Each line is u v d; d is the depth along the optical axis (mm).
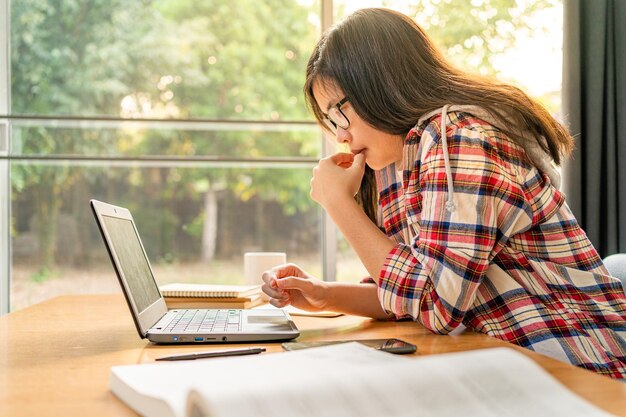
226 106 2521
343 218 1178
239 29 2537
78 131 2457
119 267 920
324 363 575
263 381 466
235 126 2521
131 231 1175
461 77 1188
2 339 1000
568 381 643
